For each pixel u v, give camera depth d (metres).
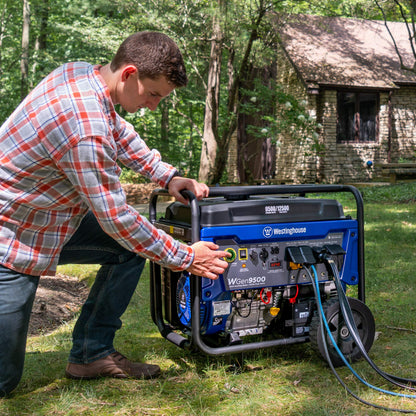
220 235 2.49
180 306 2.74
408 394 2.43
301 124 15.79
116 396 2.45
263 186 2.68
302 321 2.77
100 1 13.93
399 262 5.33
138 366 2.69
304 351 3.03
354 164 17.55
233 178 20.02
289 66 18.27
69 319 3.88
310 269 2.73
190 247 2.29
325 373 2.69
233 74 15.39
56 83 2.01
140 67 1.99
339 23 19.89
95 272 5.21
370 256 5.64
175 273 2.79
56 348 3.19
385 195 12.50
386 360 2.85
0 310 2.20
